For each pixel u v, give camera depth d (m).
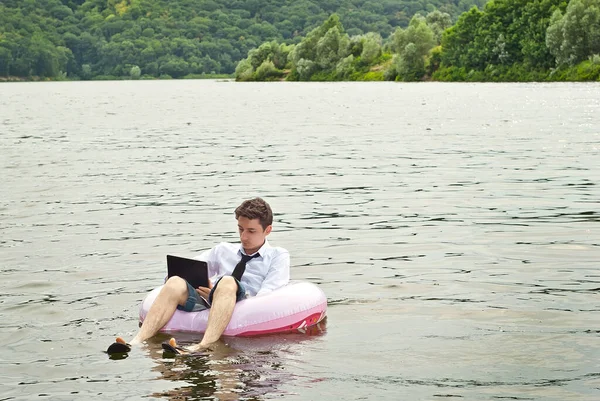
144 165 18.92
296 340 6.14
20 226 11.17
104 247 9.67
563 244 9.45
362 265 8.65
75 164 19.34
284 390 5.04
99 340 6.20
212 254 7.22
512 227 10.53
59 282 8.04
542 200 12.64
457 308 6.95
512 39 90.75
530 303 7.05
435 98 55.12
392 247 9.49
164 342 6.08
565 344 5.90
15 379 5.34
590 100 47.38
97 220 11.58
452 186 14.35
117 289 7.75
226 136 27.80
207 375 5.33
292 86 99.56
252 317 6.29
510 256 8.91
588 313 6.70
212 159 20.03
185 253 9.27
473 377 5.26
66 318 6.81
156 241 10.01
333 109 44.97
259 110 46.41
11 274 8.39
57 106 58.56
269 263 7.03
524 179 15.07
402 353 5.78
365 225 10.88
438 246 9.49
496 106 43.53
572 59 81.50
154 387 5.11
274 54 136.75
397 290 7.61
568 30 81.00
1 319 6.78
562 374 5.28
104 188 15.01
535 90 63.69
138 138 27.67
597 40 80.25
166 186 15.16
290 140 25.47
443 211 11.84
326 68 121.06
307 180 15.62
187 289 6.51
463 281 7.88
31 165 19.25
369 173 16.47
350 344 6.02
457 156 19.41
